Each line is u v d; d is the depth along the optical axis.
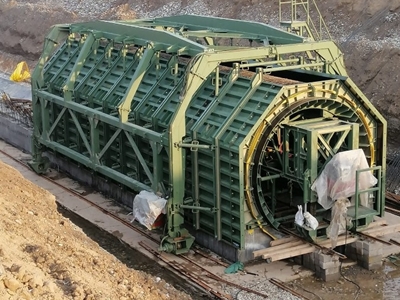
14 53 43.03
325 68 18.19
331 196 15.56
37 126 22.77
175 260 16.52
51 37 22.80
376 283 15.42
